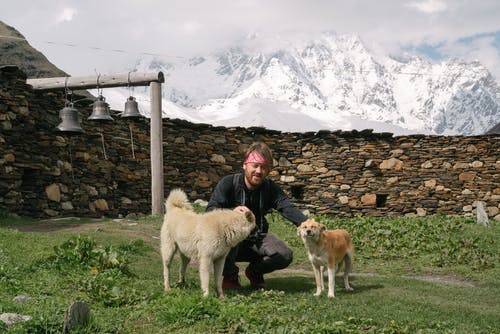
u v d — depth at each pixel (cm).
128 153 1841
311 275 1046
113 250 962
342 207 2066
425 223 1636
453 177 2056
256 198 854
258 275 887
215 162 2019
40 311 601
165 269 803
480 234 1480
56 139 1602
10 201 1444
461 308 779
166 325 613
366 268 1145
